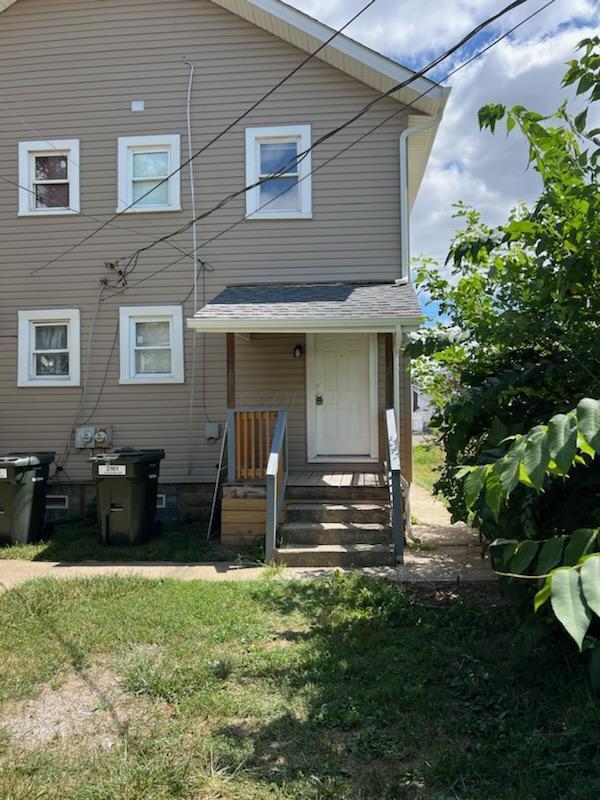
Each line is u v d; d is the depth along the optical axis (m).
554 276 4.11
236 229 10.02
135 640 4.67
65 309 10.24
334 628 4.89
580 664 3.93
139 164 10.33
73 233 10.27
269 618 5.16
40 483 8.73
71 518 9.89
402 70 9.34
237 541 8.15
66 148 10.31
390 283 9.71
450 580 6.31
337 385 9.88
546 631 3.63
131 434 10.10
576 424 1.96
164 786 2.90
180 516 9.93
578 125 3.67
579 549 2.08
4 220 10.40
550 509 3.93
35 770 3.05
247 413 8.50
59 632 4.81
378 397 9.75
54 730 3.46
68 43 10.33
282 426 7.90
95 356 10.20
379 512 7.76
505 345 4.57
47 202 10.44
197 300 10.04
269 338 9.95
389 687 3.82
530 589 3.72
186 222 10.10
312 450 9.80
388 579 6.35
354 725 3.45
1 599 5.66
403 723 3.44
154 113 10.18
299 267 9.92
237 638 4.71
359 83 9.85
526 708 3.56
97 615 5.18
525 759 3.04
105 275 10.21
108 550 7.86
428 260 6.91
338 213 9.88
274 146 10.10
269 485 7.14
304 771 3.03
